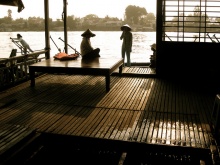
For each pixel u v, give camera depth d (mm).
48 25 9773
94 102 6539
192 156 4219
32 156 4293
